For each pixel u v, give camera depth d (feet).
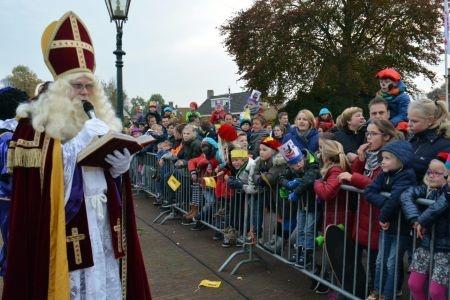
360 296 12.10
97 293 7.52
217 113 33.81
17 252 7.20
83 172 7.57
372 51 78.33
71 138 7.55
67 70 7.76
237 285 14.53
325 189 12.61
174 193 25.12
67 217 7.36
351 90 73.56
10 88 14.11
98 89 8.35
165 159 25.82
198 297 13.64
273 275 15.42
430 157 11.55
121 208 8.21
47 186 7.27
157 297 13.67
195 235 21.02
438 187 10.04
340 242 12.16
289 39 77.20
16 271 7.18
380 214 10.86
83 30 8.06
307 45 76.84
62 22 7.80
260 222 16.48
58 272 7.13
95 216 7.66
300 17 74.84
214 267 16.30
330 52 76.18
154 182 29.45
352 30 76.84
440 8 73.67
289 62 76.28
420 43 78.13
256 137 25.12
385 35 77.36
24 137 7.41
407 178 10.50
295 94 80.28
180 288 14.37
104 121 8.36
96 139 7.41
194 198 21.34
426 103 11.75
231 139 18.34
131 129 40.86
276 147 15.60
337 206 12.87
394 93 15.97
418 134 12.05
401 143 10.72
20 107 7.64
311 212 13.85
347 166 13.01
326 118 28.86
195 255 17.80
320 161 15.31
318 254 16.30
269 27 76.79
